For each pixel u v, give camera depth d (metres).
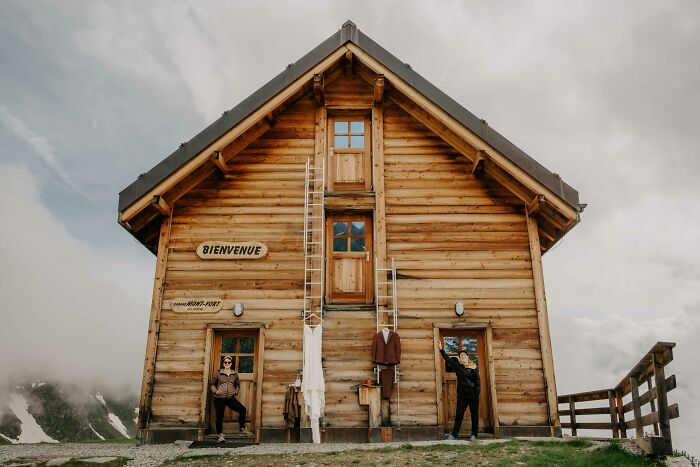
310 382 12.42
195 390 12.83
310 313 13.20
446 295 13.38
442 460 9.34
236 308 13.20
